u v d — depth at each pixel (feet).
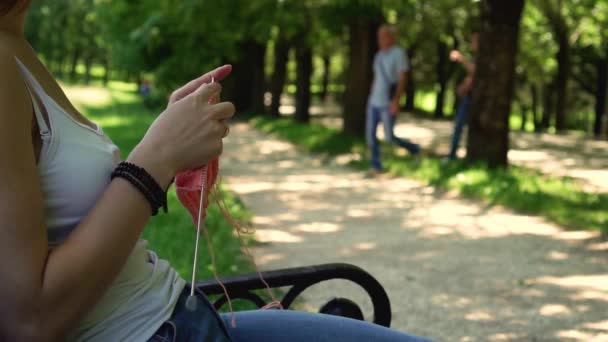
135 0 72.23
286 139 60.75
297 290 6.34
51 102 4.28
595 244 21.99
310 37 68.39
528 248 21.70
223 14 56.90
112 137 56.24
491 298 16.80
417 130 76.48
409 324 15.11
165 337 4.65
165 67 66.13
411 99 138.82
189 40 64.23
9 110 3.85
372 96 37.70
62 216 4.30
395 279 18.44
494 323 15.11
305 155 49.08
